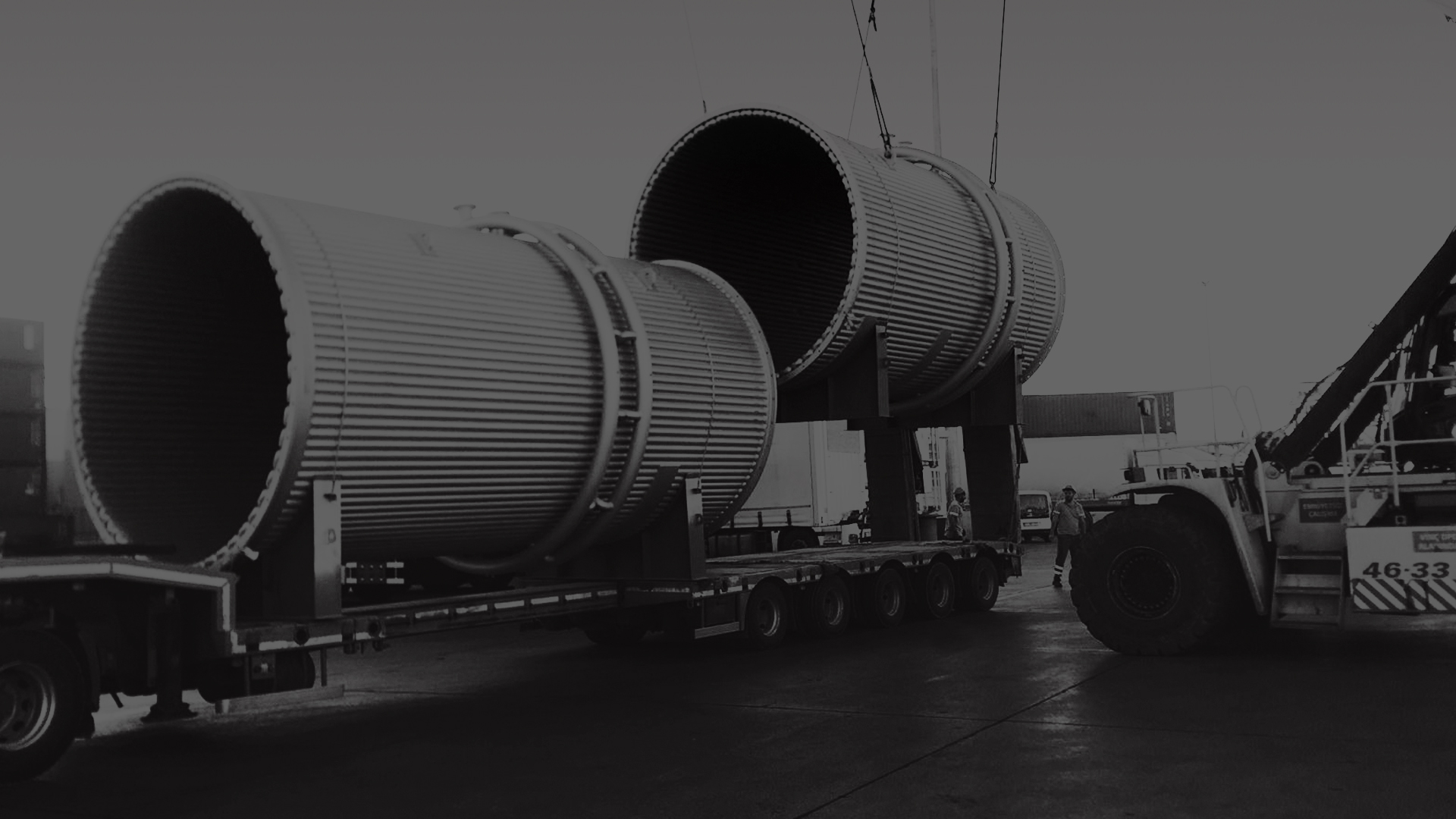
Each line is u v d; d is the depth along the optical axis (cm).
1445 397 1279
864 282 1549
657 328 1310
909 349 1666
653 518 1345
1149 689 1088
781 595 1489
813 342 1706
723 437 1364
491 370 1112
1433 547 1169
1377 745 847
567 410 1179
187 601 945
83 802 802
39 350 1312
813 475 2917
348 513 1040
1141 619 1289
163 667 935
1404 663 1201
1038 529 5094
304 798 801
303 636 977
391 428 1036
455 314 1093
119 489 1109
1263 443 1336
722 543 2958
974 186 1769
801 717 1015
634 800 768
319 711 1142
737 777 817
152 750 970
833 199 1920
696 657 1420
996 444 1909
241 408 1231
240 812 769
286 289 976
